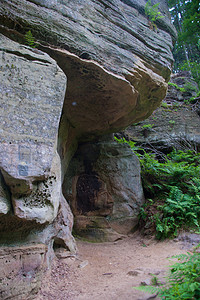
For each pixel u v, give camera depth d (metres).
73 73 4.08
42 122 2.81
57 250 3.84
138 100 5.33
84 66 3.94
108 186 6.02
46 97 2.91
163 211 5.32
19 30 3.36
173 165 6.58
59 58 3.75
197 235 4.52
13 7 3.24
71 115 5.16
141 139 9.07
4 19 3.17
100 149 6.29
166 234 4.78
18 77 2.79
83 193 5.93
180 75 13.18
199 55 14.81
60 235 3.85
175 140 8.88
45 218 2.82
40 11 3.48
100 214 5.78
